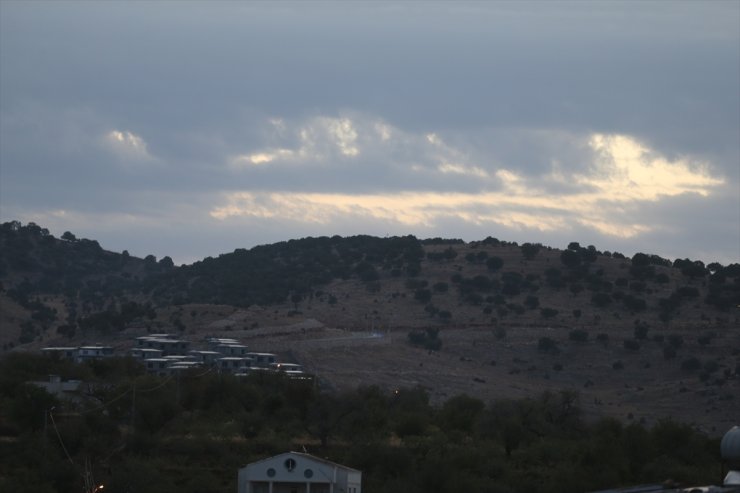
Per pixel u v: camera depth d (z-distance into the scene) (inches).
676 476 6963.6
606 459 7293.3
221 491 6505.9
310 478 6136.8
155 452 7327.8
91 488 6412.4
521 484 6958.7
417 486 6619.1
